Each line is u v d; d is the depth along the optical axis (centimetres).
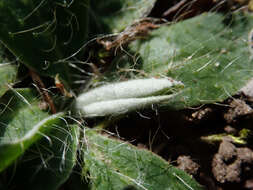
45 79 10
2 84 10
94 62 11
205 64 10
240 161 10
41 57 10
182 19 11
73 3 10
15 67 10
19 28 10
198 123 10
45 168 9
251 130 10
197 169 10
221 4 11
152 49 11
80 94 10
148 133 10
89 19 11
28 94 10
